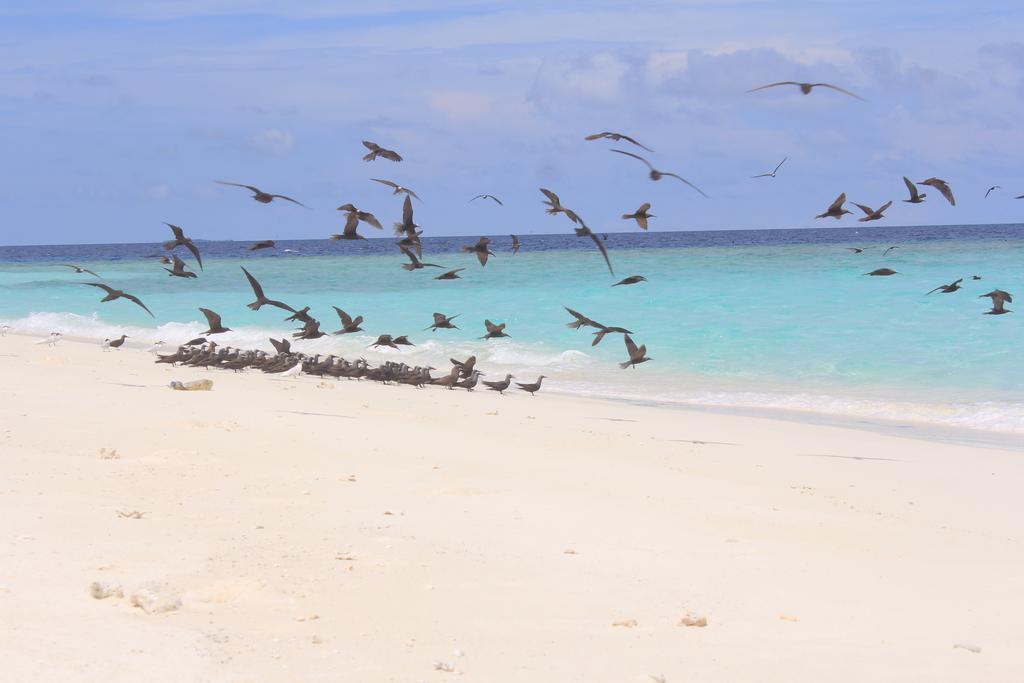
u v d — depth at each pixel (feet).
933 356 111.65
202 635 28.19
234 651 27.17
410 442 63.57
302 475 51.70
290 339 144.87
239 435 61.41
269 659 26.78
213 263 343.46
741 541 44.06
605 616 32.96
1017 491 59.88
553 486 53.16
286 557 36.86
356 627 30.14
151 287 235.81
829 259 237.66
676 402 98.12
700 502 51.80
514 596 34.47
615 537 43.34
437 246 480.23
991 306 137.49
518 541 41.65
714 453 67.77
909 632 33.32
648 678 27.09
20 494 43.16
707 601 35.32
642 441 70.59
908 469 65.67
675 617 33.32
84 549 35.76
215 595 32.01
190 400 75.15
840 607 35.65
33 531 37.52
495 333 81.56
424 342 137.69
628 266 230.27
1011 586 39.65
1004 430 83.05
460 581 35.68
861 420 88.17
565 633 30.99
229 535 39.22
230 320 167.73
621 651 29.58
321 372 100.37
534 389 97.76
